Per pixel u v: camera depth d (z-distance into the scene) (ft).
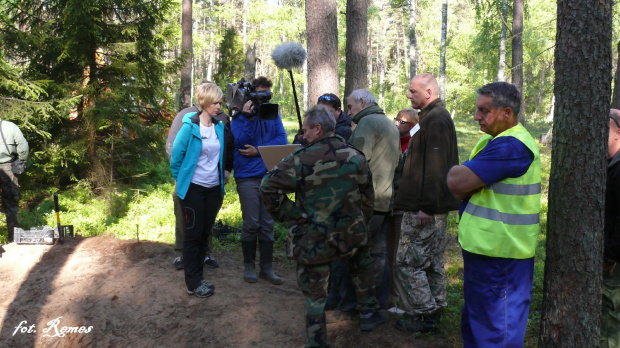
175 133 16.43
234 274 16.92
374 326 12.49
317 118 10.82
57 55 32.24
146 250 18.61
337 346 12.09
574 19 9.09
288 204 11.03
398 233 13.93
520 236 9.03
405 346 11.75
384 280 13.38
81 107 33.81
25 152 20.77
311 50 22.91
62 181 33.78
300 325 13.37
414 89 11.81
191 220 14.53
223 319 13.87
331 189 10.76
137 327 13.96
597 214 9.23
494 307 9.16
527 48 97.30
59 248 18.63
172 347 13.23
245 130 15.24
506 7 73.31
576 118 9.17
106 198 31.76
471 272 9.42
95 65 34.06
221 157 14.84
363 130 12.51
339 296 13.62
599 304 9.46
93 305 14.84
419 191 11.57
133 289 15.49
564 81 9.32
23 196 30.63
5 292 15.62
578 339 9.41
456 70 123.75
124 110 34.60
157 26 36.42
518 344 9.21
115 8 34.50
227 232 22.26
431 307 11.79
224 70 64.80
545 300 9.89
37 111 29.60
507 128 9.27
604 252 10.44
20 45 30.14
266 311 14.17
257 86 15.43
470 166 8.95
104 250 18.67
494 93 9.10
